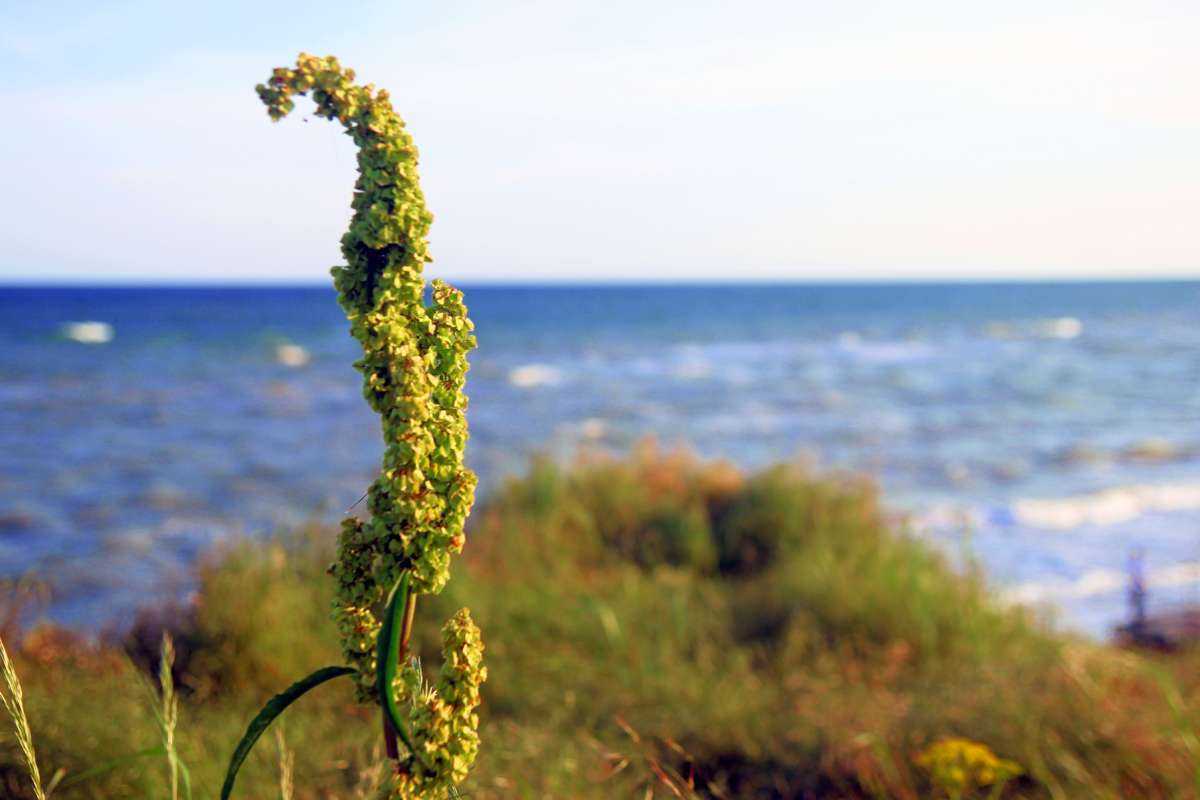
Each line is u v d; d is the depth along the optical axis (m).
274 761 4.10
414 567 1.22
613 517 9.89
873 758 4.38
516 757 4.27
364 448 26.50
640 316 98.50
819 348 65.62
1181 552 14.36
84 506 19.34
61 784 3.53
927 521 16.62
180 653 5.82
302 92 1.17
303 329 73.31
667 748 4.70
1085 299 149.62
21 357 52.56
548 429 29.98
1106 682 4.98
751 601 7.61
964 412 34.38
